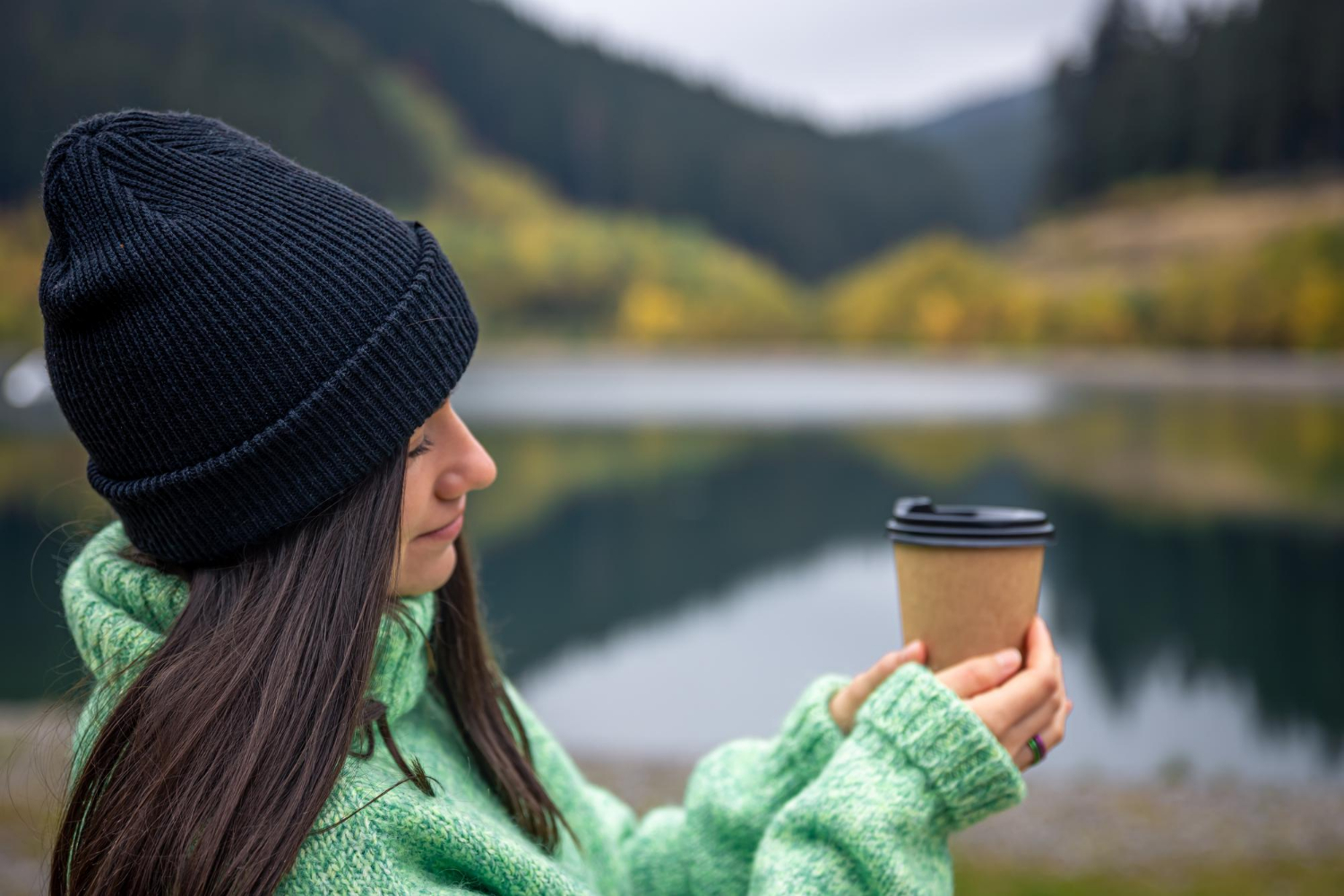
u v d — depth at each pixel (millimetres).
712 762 1062
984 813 788
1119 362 86688
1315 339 77062
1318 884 5039
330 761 617
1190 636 16312
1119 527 26766
